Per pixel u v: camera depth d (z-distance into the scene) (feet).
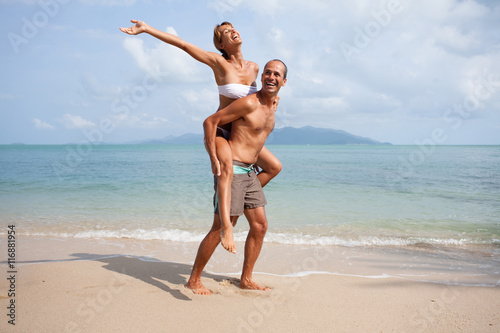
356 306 11.64
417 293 12.95
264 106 11.95
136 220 27.50
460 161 108.68
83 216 28.84
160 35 11.39
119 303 11.18
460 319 10.84
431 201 37.29
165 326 9.83
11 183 49.55
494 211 32.30
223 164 11.42
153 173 63.82
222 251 19.51
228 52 12.40
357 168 82.28
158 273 14.33
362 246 21.20
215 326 9.94
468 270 16.60
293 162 107.55
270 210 32.14
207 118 11.79
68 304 11.04
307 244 21.48
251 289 12.97
